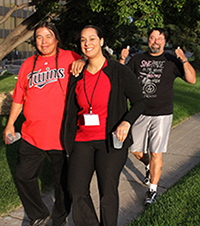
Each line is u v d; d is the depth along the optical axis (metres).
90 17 7.68
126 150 2.57
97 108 2.52
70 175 2.54
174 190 3.66
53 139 2.87
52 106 2.83
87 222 2.54
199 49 21.09
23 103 3.02
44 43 2.84
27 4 7.61
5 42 7.48
